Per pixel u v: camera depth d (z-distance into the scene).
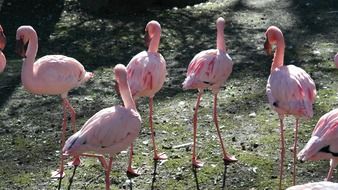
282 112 5.17
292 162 5.89
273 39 5.58
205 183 5.59
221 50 5.87
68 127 6.90
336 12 10.90
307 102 5.03
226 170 5.80
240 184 5.55
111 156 5.07
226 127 6.71
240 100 7.41
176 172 5.80
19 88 8.12
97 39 10.04
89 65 8.91
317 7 11.25
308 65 8.46
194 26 10.59
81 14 11.25
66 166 6.02
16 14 11.24
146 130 6.71
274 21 10.61
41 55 9.41
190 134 6.59
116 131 4.92
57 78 5.75
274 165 5.86
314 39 9.57
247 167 5.84
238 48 9.31
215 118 5.95
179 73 8.40
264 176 5.67
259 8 11.45
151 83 5.62
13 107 7.52
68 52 9.50
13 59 9.35
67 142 4.87
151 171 5.84
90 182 5.70
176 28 10.48
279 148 6.19
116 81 5.20
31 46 5.75
